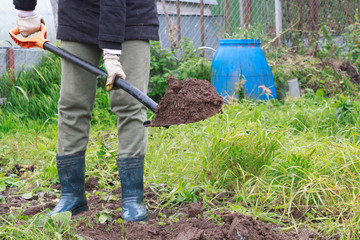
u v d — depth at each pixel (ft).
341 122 14.57
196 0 26.91
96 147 12.49
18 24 8.11
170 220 7.77
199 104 6.35
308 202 8.46
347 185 8.54
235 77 19.26
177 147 11.82
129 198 7.74
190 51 21.80
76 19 7.45
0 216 7.55
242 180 9.46
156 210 8.39
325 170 9.26
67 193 7.97
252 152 9.59
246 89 19.22
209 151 9.88
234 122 12.22
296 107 17.30
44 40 7.92
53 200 9.12
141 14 7.53
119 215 7.92
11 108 17.34
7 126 15.75
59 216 7.20
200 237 6.79
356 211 7.40
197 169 9.96
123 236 7.03
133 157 7.73
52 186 10.21
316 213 8.05
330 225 7.38
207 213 7.97
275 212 8.18
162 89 20.08
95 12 7.52
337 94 21.06
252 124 11.11
